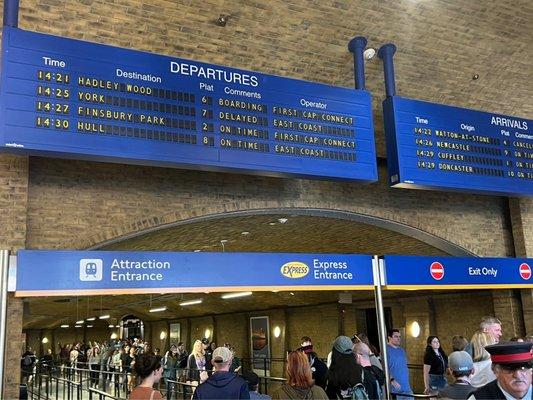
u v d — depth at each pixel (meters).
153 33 8.38
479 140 10.40
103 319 34.81
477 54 10.95
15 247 7.35
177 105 7.73
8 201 7.44
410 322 16.20
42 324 38.28
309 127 8.67
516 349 2.92
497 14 10.27
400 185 9.45
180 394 12.77
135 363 4.55
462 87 11.37
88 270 6.04
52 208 7.93
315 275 7.01
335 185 10.41
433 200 11.54
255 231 12.38
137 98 7.46
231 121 8.08
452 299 14.70
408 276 7.71
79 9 7.79
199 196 9.05
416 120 9.77
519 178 10.70
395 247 14.06
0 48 7.26
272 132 8.35
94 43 7.35
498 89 11.81
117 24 8.11
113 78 7.36
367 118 9.26
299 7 8.86
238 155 8.01
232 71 8.30
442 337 15.07
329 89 9.02
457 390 4.46
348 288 7.17
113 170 8.48
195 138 7.75
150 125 7.47
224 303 23.28
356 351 6.25
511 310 12.32
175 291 6.36
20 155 7.21
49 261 5.90
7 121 6.57
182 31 8.53
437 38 10.31
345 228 12.17
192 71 7.97
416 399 9.32
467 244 11.75
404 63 10.45
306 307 20.47
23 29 7.57
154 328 34.59
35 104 6.78
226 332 26.02
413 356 15.85
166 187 8.81
